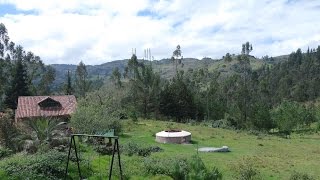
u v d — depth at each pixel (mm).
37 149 30391
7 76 94438
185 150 45000
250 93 110062
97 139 39156
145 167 27422
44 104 61625
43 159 23750
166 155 37469
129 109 87750
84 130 40438
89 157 28016
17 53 100938
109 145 36562
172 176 26359
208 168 28734
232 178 29469
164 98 91000
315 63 193000
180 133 52750
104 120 45094
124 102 90500
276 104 139375
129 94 92312
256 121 74562
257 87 151000
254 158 40625
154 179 25609
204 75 174625
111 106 67125
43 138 32625
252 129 74312
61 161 24594
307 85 161625
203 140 55406
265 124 74000
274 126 74812
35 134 33094
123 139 50562
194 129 69562
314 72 179625
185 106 90688
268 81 180625
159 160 29594
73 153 27156
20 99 62844
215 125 79188
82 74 120688
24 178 21656
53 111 60625
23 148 31609
